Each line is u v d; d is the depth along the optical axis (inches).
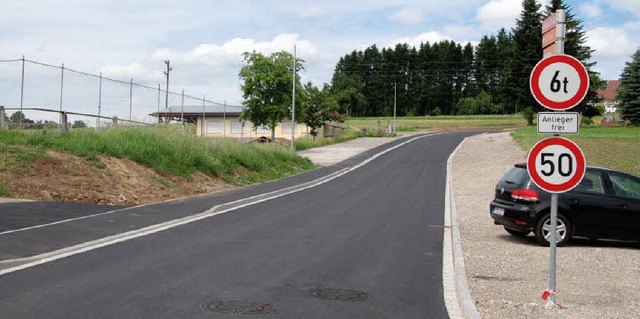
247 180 973.8
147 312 243.8
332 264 361.7
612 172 474.6
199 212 586.9
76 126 847.1
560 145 269.0
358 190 909.8
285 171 1186.0
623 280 331.3
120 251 378.9
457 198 823.7
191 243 418.9
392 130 3137.3
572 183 266.8
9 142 669.3
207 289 287.9
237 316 241.8
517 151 1772.9
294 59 1625.2
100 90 896.9
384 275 335.9
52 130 759.1
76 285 287.1
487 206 729.0
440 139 2522.1
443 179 1116.5
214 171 922.1
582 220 458.6
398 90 5629.9
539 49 3469.5
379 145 2155.5
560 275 342.0
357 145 2149.4
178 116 2066.9
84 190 617.0
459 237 477.7
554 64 268.5
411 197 824.9
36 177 603.8
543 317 251.3
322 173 1175.0
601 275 344.5
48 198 569.6
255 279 313.9
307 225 534.6
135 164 762.8
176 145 884.6
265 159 1187.3
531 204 459.8
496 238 490.9
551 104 268.8
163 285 293.0
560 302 277.1
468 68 5541.3
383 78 5649.6
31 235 406.3
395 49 5753.0
